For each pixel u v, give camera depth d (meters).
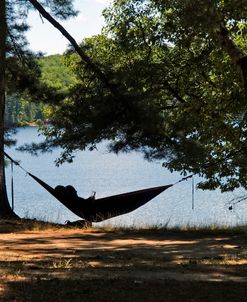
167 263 7.38
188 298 4.86
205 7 6.71
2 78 14.41
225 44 10.95
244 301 4.79
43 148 15.25
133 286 5.26
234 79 16.06
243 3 10.14
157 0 14.64
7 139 19.38
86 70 14.86
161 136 13.77
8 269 6.23
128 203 13.99
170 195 33.78
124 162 62.47
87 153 80.00
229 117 17.36
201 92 18.61
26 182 43.91
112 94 13.88
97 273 6.09
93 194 13.95
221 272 6.38
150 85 18.19
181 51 18.02
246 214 25.58
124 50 18.36
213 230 12.99
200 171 17.16
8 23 16.28
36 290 5.00
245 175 17.48
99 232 12.31
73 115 14.25
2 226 12.66
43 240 10.64
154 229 13.09
